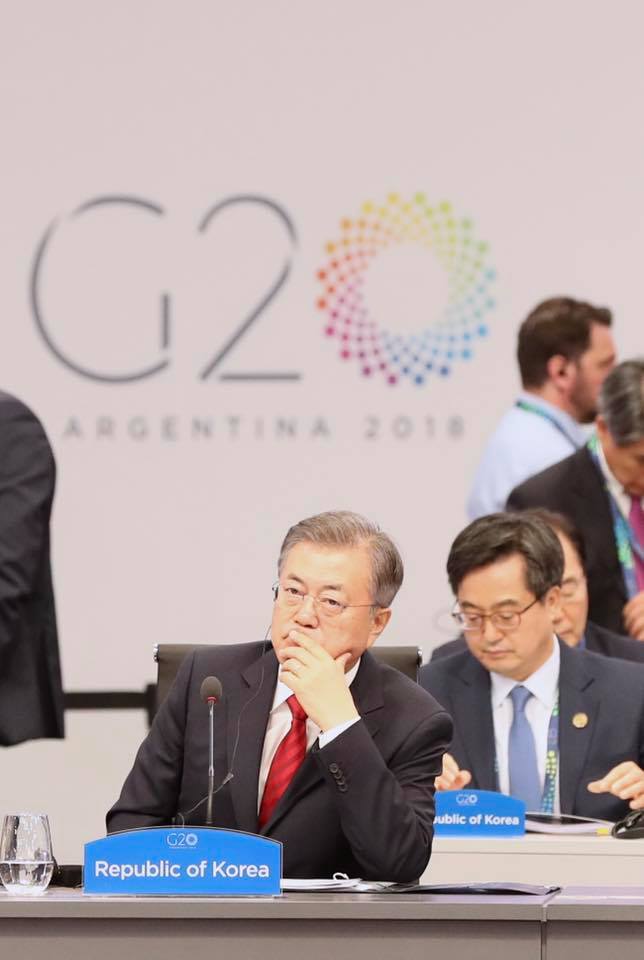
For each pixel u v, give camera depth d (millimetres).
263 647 10281
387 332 18875
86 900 7160
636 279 18906
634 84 18891
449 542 18734
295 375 18828
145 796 10008
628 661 14469
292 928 7090
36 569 13078
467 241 18938
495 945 7035
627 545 18062
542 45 18906
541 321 18766
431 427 18797
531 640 12953
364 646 9617
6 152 18969
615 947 7004
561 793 12773
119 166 19016
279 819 9500
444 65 18938
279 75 18953
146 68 19000
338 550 9508
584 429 18672
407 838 8914
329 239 18969
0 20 19000
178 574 18734
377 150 18938
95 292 18891
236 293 18891
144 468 18766
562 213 18906
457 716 13273
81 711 18531
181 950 7098
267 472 18781
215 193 18969
